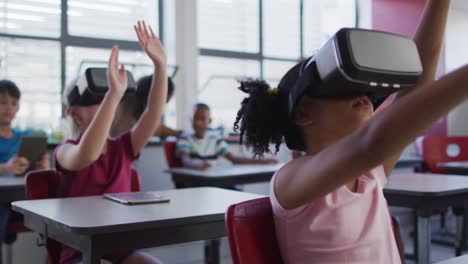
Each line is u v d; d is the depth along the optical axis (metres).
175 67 4.39
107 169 1.75
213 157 3.90
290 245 0.84
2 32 3.80
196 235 1.33
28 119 3.83
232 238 0.88
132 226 1.20
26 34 3.89
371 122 0.56
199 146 3.85
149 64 4.12
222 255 3.48
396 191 1.95
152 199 1.52
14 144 3.15
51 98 3.96
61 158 1.62
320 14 5.66
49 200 1.57
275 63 5.32
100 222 1.20
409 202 1.94
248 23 5.12
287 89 0.86
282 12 5.36
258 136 0.91
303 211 0.81
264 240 0.90
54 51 4.00
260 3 5.18
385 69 0.58
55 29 4.02
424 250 1.89
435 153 3.94
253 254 0.88
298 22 5.48
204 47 4.85
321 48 0.69
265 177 3.30
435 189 1.93
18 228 2.65
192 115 4.02
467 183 2.14
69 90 1.67
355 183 0.86
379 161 0.55
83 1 4.16
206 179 3.09
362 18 5.99
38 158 2.67
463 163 3.26
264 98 0.89
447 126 5.55
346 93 0.71
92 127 1.43
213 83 4.87
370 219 0.83
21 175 2.65
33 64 3.90
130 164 1.83
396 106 0.52
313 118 0.79
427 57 0.89
